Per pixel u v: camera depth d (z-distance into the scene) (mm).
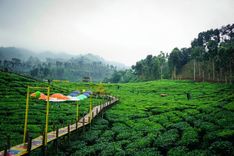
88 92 47594
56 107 58281
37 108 55062
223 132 30719
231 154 25641
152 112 56844
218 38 179375
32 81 90500
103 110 55250
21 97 64812
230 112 42250
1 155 20969
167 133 36094
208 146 29156
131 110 58750
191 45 189250
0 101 57812
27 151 22438
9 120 43625
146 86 120500
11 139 33281
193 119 42625
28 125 40969
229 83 109500
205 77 145000
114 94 96562
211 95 79375
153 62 181750
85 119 44656
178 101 71312
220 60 123125
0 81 77562
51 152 29172
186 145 30203
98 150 31812
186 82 127438
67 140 33219
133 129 41719
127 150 31016
